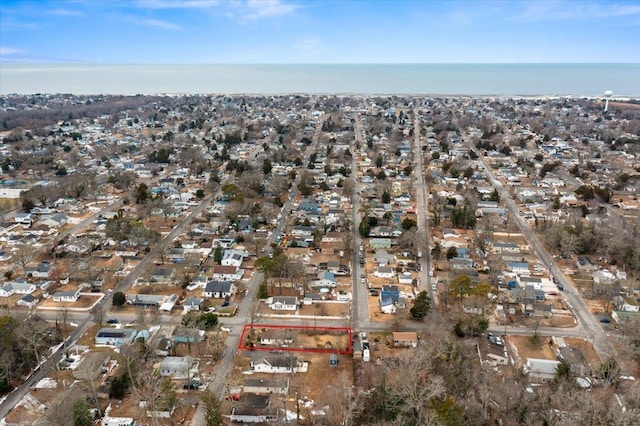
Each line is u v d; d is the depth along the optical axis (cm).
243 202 15138
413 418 6206
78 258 11625
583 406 6238
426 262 11756
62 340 8312
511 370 7531
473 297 9069
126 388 6975
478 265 11550
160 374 7375
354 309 9544
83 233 13388
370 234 13275
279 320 9106
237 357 7912
